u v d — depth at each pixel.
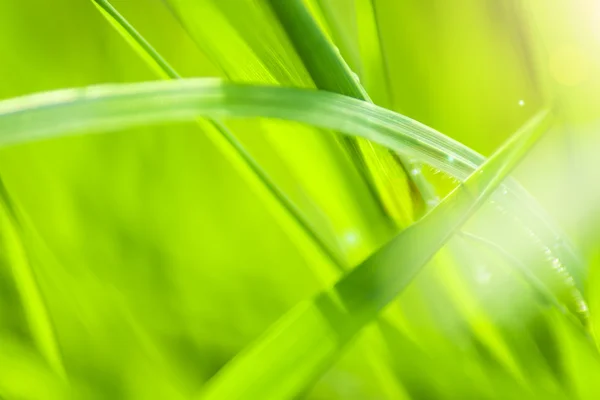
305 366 0.18
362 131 0.20
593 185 0.22
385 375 0.23
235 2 0.21
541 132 0.20
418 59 0.27
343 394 0.24
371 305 0.19
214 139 0.22
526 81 0.25
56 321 0.24
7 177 0.26
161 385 0.24
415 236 0.19
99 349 0.24
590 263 0.22
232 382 0.18
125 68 0.29
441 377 0.23
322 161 0.22
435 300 0.23
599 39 0.23
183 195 0.26
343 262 0.22
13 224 0.23
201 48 0.21
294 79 0.21
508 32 0.25
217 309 0.25
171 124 0.27
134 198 0.26
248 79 0.21
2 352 0.23
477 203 0.19
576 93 0.23
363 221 0.22
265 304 0.25
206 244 0.26
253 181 0.22
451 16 0.27
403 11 0.28
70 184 0.26
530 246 0.21
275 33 0.21
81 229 0.26
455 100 0.26
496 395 0.23
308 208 0.26
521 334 0.22
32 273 0.23
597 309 0.21
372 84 0.23
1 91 0.29
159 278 0.25
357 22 0.23
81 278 0.25
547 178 0.23
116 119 0.19
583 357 0.22
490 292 0.23
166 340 0.24
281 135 0.22
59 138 0.26
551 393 0.22
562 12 0.24
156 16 0.29
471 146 0.26
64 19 0.29
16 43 0.29
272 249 0.26
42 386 0.24
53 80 0.29
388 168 0.21
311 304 0.19
